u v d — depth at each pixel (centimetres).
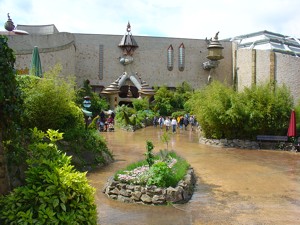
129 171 951
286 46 4769
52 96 1198
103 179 1080
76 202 466
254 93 2020
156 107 4172
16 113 513
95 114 3806
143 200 843
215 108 1991
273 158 1606
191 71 4991
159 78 4916
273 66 4081
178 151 1766
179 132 2845
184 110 4266
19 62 2930
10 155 709
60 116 1229
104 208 800
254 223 727
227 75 4991
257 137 1966
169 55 4928
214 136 2067
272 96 1989
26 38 3684
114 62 4816
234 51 4872
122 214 761
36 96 1148
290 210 824
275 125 1966
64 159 525
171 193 850
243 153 1747
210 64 4825
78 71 4709
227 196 937
